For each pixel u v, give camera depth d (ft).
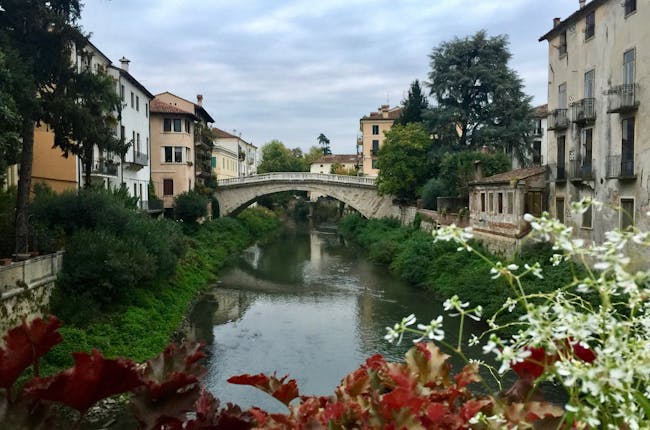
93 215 70.23
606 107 71.41
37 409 10.07
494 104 145.07
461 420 10.51
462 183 125.90
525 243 79.82
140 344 56.90
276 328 71.82
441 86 147.23
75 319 55.72
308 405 12.00
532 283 59.72
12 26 56.75
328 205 342.44
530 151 148.97
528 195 85.66
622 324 8.39
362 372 13.46
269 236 196.95
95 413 41.19
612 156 69.21
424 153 153.79
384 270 118.01
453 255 94.17
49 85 59.31
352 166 378.53
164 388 11.02
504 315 59.88
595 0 73.10
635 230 8.56
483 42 145.07
